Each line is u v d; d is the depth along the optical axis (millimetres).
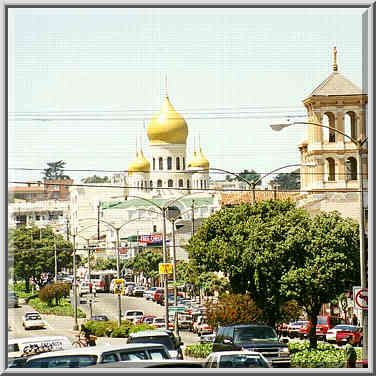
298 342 64562
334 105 99938
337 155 100938
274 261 55344
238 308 57500
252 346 40125
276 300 56031
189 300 116062
